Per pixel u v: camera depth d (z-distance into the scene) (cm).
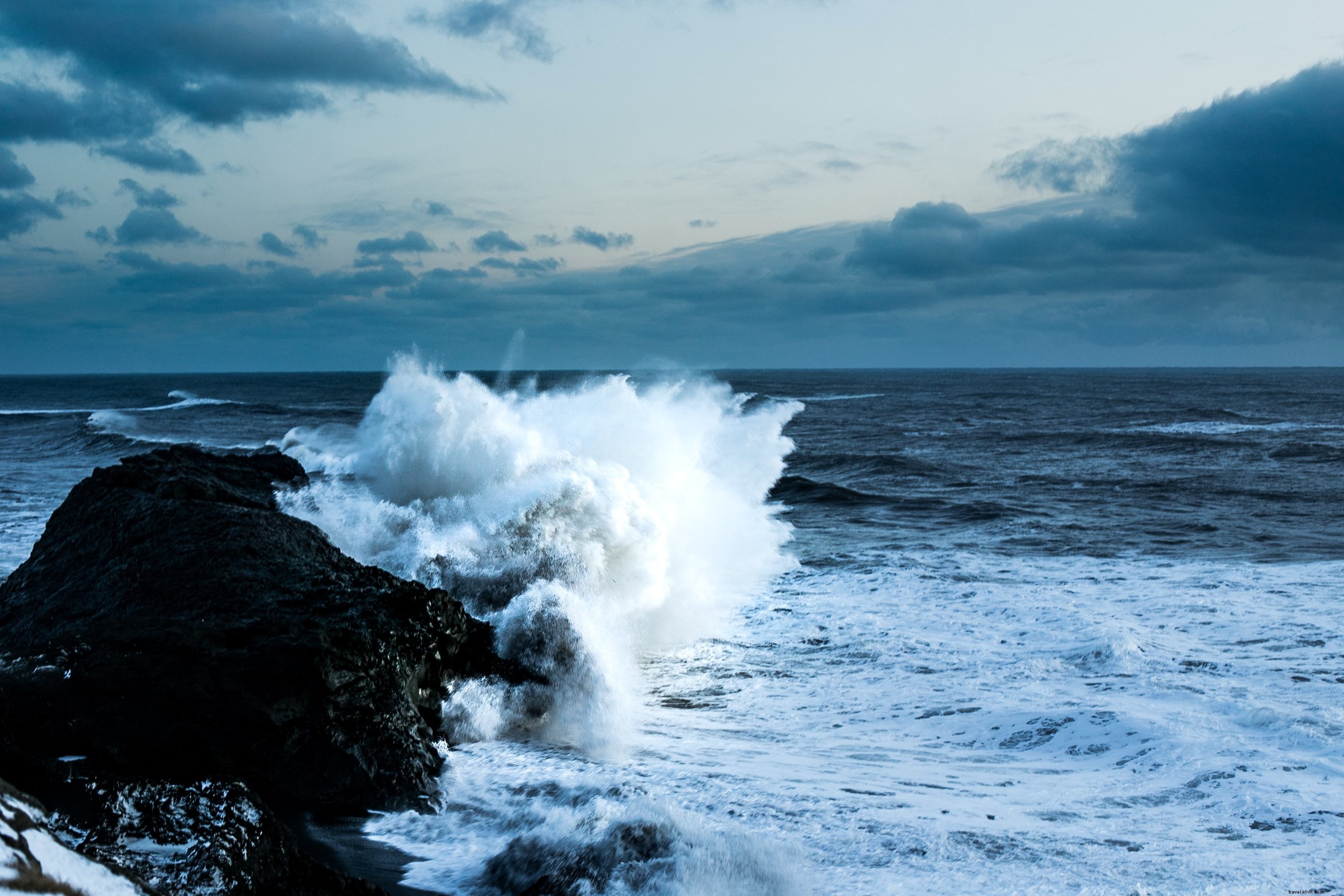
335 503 1055
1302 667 775
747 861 416
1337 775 542
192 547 705
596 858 412
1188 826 479
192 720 504
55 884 235
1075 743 632
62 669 522
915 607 1038
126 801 350
